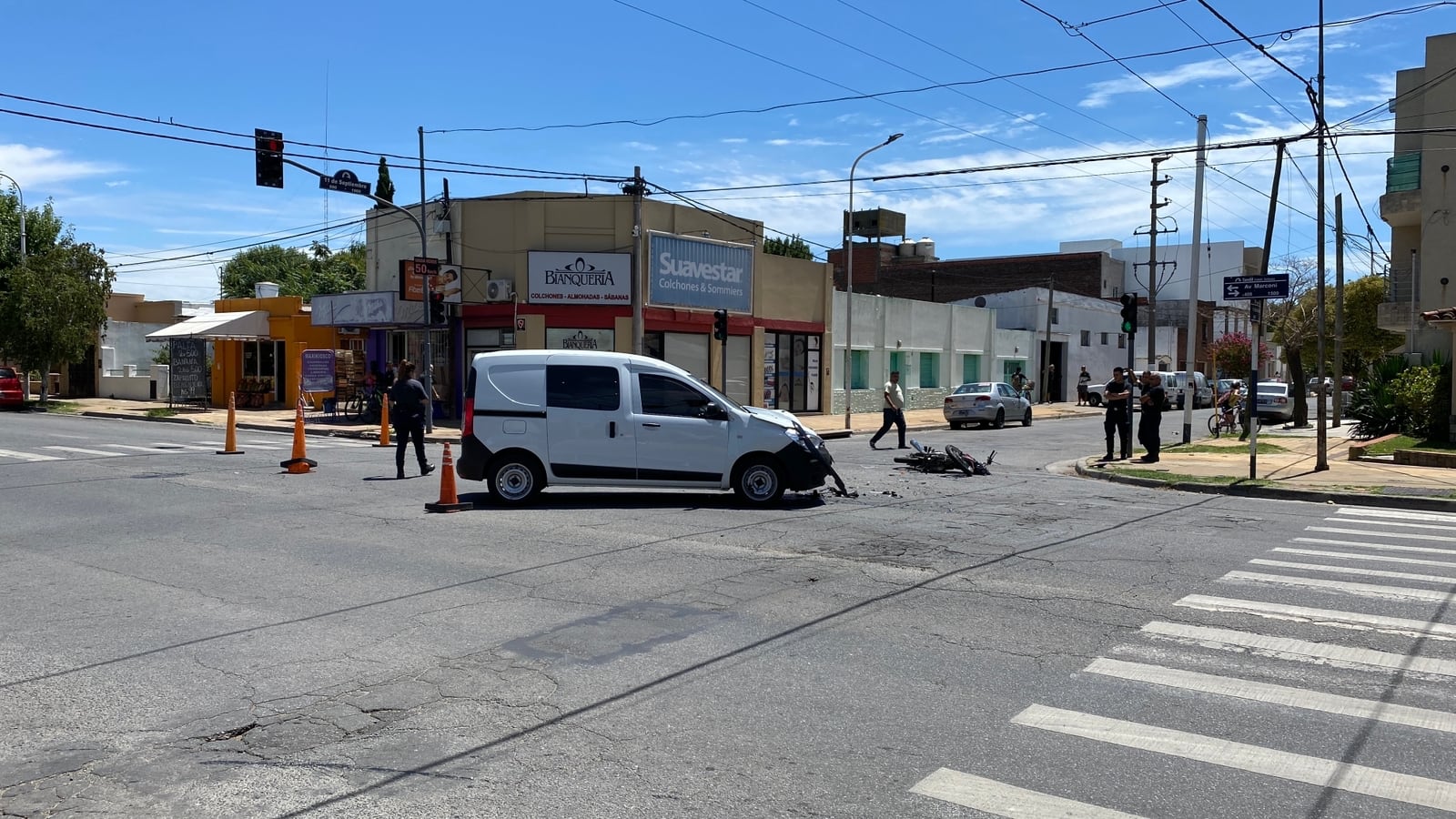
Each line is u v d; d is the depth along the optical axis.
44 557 9.60
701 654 6.50
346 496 13.68
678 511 12.56
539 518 11.90
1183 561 9.62
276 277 72.50
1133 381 21.44
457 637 6.88
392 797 4.42
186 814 4.27
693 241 31.14
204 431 26.69
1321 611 7.62
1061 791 4.46
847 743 5.01
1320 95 18.28
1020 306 54.66
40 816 4.24
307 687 5.86
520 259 29.30
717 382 32.47
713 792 4.46
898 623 7.26
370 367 33.75
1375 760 4.80
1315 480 16.33
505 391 12.91
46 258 38.06
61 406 37.16
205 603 7.81
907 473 17.53
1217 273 73.25
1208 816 4.22
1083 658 6.43
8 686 5.88
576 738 5.09
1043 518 12.38
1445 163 26.53
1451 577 8.86
